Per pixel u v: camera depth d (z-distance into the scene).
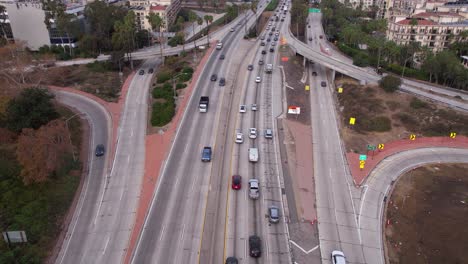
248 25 189.50
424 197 67.62
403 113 94.06
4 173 65.12
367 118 93.44
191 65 127.44
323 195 66.69
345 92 108.81
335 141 84.75
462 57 131.88
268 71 120.44
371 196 67.38
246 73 120.38
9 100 77.19
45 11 152.12
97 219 59.44
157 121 88.62
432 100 99.00
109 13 165.00
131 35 150.88
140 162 74.19
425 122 90.06
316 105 102.75
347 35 151.25
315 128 90.06
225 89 107.75
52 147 64.38
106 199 63.91
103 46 153.88
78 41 156.75
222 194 64.50
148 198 63.44
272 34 171.12
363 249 55.41
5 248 51.94
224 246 53.84
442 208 64.88
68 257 52.47
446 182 71.94
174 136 82.62
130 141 81.75
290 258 52.47
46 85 112.00
